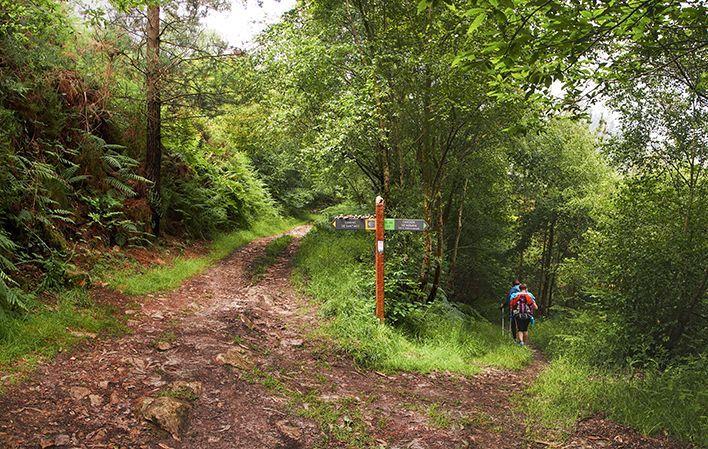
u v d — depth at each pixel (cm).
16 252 634
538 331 1412
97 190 917
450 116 1018
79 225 841
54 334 516
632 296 813
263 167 2408
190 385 473
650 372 666
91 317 588
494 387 691
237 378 518
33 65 824
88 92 976
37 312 548
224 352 568
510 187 2100
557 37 412
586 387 626
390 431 477
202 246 1279
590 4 394
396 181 1192
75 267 690
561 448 465
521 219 2289
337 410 498
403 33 977
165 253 1045
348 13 981
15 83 744
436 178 1063
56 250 701
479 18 365
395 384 623
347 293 898
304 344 686
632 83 716
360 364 671
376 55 909
